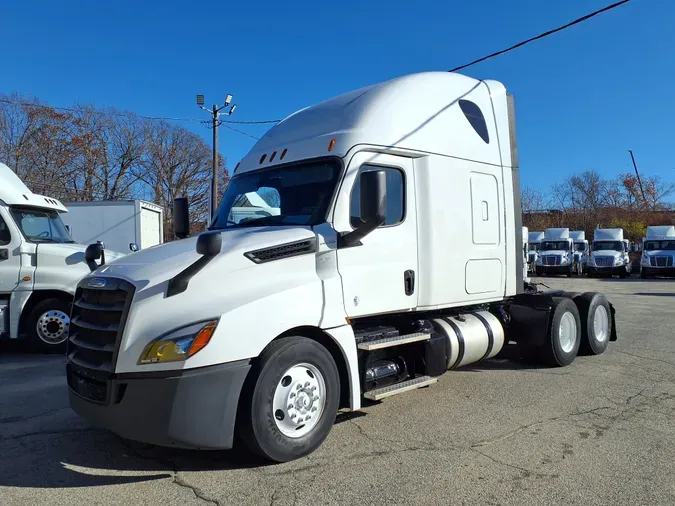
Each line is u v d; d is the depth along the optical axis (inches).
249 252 167.9
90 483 156.4
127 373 150.7
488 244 255.0
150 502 144.2
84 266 354.0
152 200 1955.0
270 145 230.4
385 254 203.9
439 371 220.7
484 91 265.6
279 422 164.7
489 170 258.1
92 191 1701.5
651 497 144.0
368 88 228.7
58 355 346.6
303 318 170.1
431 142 226.7
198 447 150.2
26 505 143.2
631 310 565.0
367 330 205.3
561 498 143.9
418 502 142.3
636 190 2032.5
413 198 217.6
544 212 2106.3
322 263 183.6
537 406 223.6
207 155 2046.0
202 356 149.4
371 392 195.3
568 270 1396.4
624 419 206.4
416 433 192.7
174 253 173.2
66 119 1594.5
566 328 297.0
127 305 154.3
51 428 205.2
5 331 336.2
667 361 307.6
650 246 1325.0
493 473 159.2
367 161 201.6
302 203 198.8
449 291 231.9
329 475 158.6
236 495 147.2
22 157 1499.8
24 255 340.8
